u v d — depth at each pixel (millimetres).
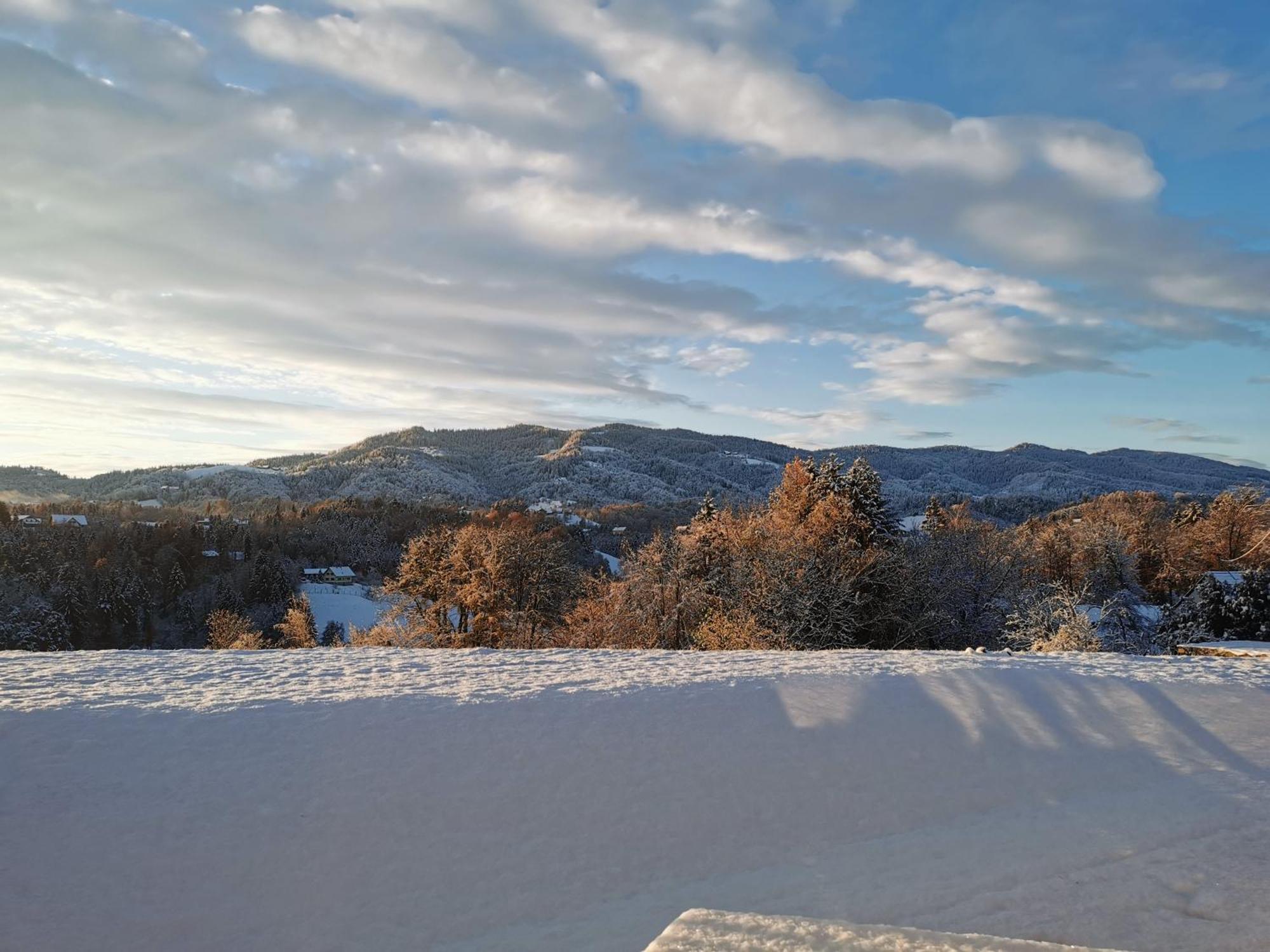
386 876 5691
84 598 66250
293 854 5840
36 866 5500
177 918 5195
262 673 9945
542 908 5371
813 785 7031
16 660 10633
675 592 31359
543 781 6891
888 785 7070
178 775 6652
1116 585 47906
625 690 8984
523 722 7910
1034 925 4703
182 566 82312
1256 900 4930
